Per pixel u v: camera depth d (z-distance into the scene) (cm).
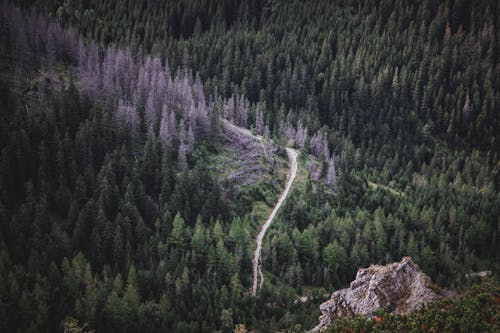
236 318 12938
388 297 10100
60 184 15612
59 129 17312
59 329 11756
